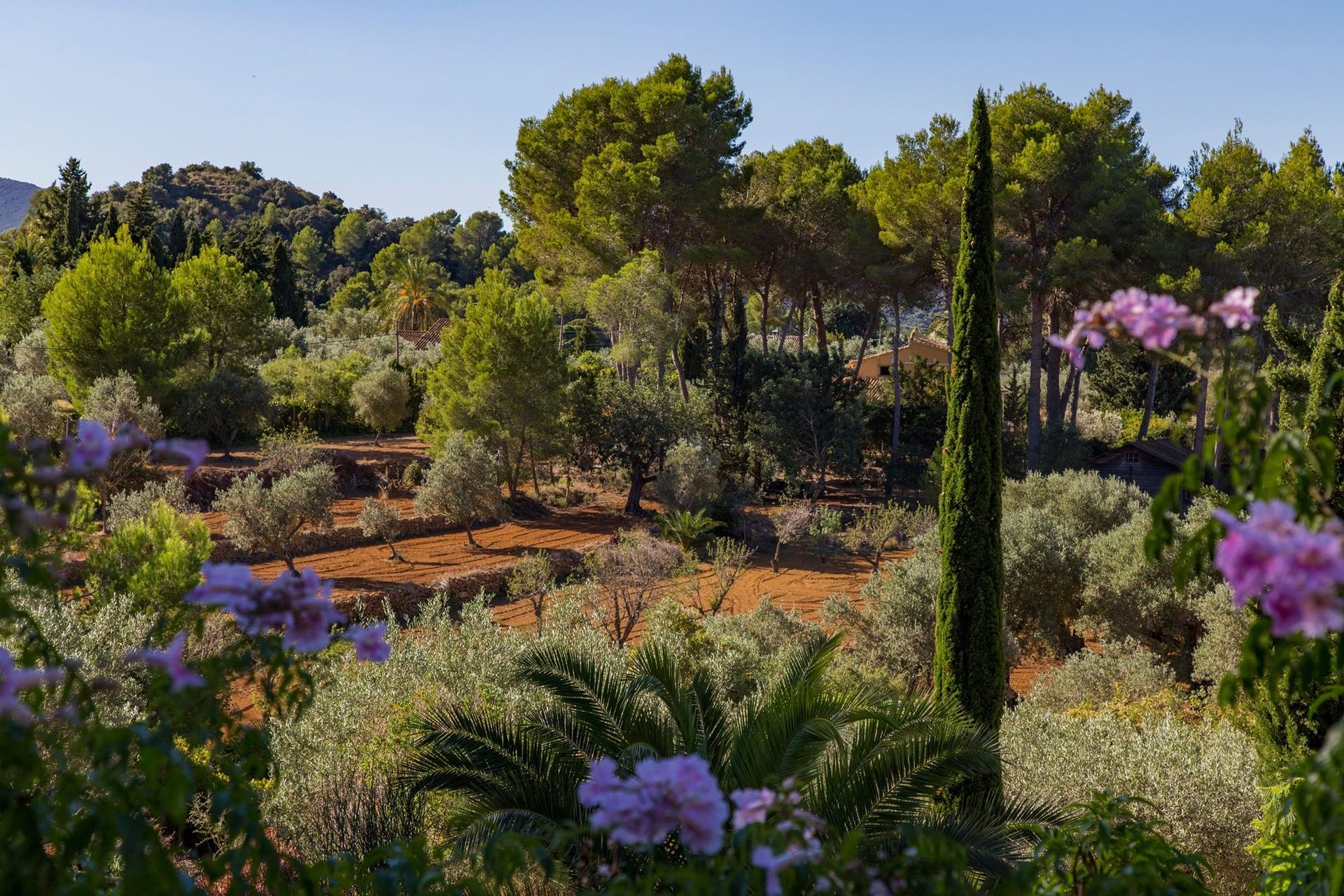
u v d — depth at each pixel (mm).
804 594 28531
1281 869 3574
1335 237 33188
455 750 7930
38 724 2051
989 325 11461
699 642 16547
